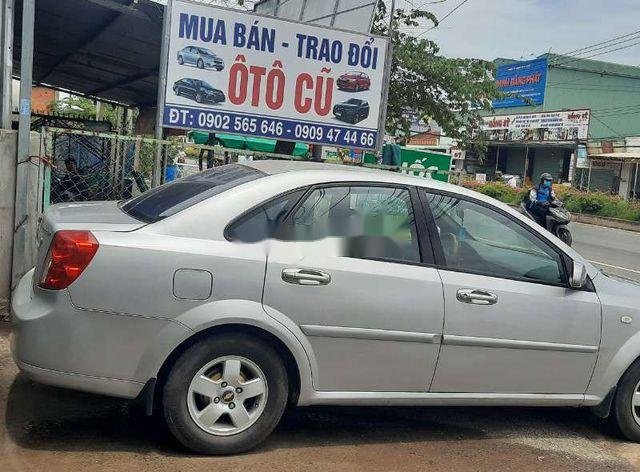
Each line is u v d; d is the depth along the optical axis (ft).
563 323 13.47
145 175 30.07
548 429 14.90
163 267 11.10
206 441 11.57
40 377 11.05
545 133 124.77
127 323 11.02
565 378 13.74
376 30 50.98
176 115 22.36
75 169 27.61
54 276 10.98
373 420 14.38
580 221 90.17
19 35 35.09
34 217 18.88
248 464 11.60
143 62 37.91
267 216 12.01
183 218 11.60
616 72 141.18
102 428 12.50
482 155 58.59
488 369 13.09
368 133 24.70
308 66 23.65
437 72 51.34
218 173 13.96
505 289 13.11
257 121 23.34
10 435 11.89
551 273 13.80
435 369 12.73
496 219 13.73
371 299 12.10
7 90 19.70
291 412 14.34
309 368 11.93
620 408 14.25
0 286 18.33
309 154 29.68
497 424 14.90
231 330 11.53
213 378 11.59
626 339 14.02
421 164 32.60
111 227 11.46
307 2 35.06
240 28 22.65
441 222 13.26
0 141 18.08
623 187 104.99
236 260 11.42
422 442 13.44
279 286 11.58
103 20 28.45
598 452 13.82
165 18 21.91
